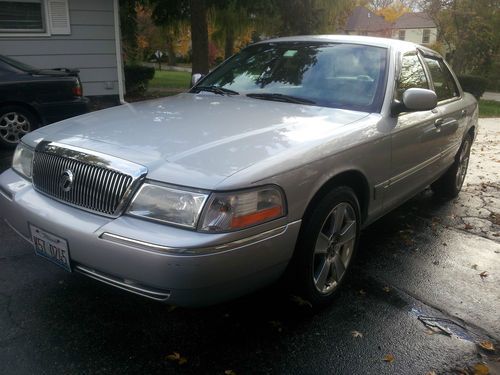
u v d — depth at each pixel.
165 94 15.80
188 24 15.74
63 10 10.34
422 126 4.04
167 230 2.34
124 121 3.17
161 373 2.50
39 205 2.79
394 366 2.66
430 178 4.63
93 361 2.56
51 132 3.14
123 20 16.62
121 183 2.48
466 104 5.39
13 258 3.64
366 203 3.47
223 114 3.30
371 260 3.99
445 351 2.82
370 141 3.27
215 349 2.71
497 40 24.39
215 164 2.48
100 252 2.45
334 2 14.52
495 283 3.69
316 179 2.80
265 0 13.32
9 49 10.09
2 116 6.86
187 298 2.36
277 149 2.71
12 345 2.65
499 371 2.68
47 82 7.03
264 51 4.42
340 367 2.63
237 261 2.40
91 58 10.88
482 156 8.65
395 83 3.76
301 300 3.05
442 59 5.20
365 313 3.16
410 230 4.74
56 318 2.92
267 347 2.76
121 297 3.17
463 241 4.50
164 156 2.55
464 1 23.11
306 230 2.86
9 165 6.14
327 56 4.04
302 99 3.70
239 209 2.37
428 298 3.41
